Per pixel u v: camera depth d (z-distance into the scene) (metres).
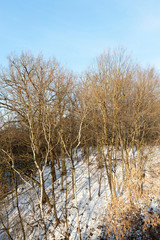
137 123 12.38
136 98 11.77
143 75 12.33
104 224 9.66
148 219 9.02
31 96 8.31
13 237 10.11
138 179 11.76
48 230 10.09
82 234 9.34
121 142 11.68
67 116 11.50
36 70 9.14
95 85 10.83
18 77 9.33
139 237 8.37
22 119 10.52
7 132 10.22
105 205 10.96
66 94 10.45
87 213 10.67
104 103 10.67
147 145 14.81
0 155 10.39
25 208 12.14
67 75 10.27
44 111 8.62
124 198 11.09
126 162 12.18
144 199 10.56
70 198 12.28
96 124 11.43
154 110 12.40
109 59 11.19
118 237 8.62
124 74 11.16
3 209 11.83
